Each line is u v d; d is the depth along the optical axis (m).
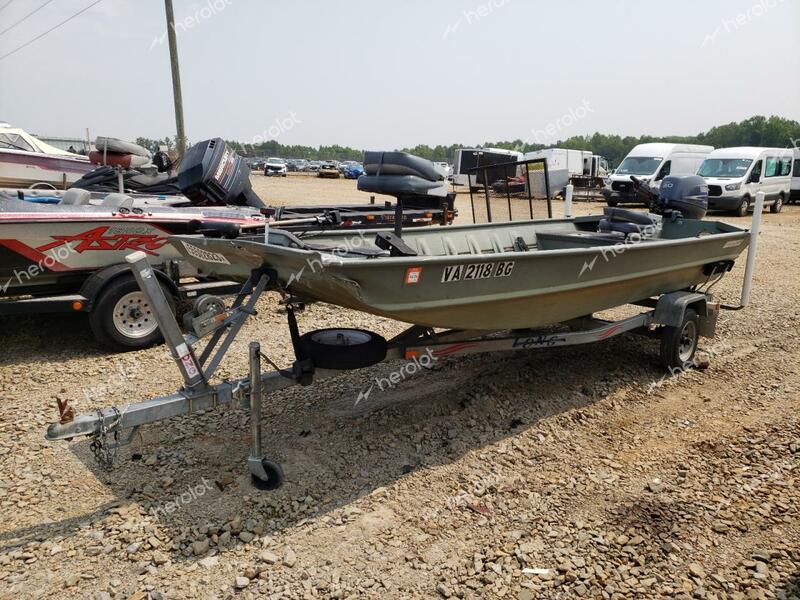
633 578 2.91
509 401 4.83
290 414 4.52
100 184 8.59
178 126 14.90
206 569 2.92
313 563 2.98
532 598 2.77
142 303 5.87
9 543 3.07
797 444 4.21
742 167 19.69
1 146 12.81
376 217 8.83
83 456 3.89
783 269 10.80
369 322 6.91
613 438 4.34
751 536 3.23
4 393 4.85
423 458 3.96
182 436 4.15
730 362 5.90
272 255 3.37
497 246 5.93
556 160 29.66
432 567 2.97
